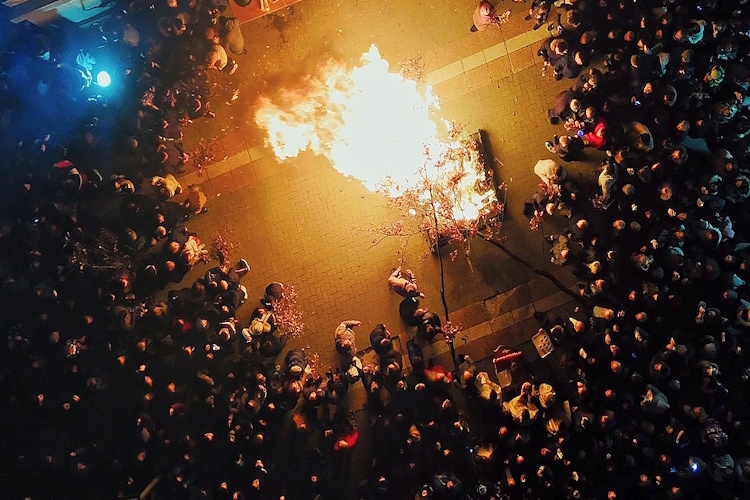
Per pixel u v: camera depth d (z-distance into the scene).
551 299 17.84
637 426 15.81
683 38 14.97
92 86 18.41
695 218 15.52
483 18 17.70
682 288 15.95
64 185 17.47
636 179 15.87
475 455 16.81
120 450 18.20
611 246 16.38
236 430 17.02
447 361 18.09
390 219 18.33
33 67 17.81
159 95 18.08
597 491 16.19
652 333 16.08
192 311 18.31
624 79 16.09
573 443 16.34
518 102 18.17
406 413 17.53
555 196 17.03
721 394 15.23
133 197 18.19
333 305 18.50
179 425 17.64
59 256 17.88
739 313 15.21
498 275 18.09
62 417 18.17
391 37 18.61
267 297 17.97
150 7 18.17
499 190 18.06
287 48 18.83
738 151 15.51
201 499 17.20
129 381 18.22
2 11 17.95
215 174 18.94
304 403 18.09
